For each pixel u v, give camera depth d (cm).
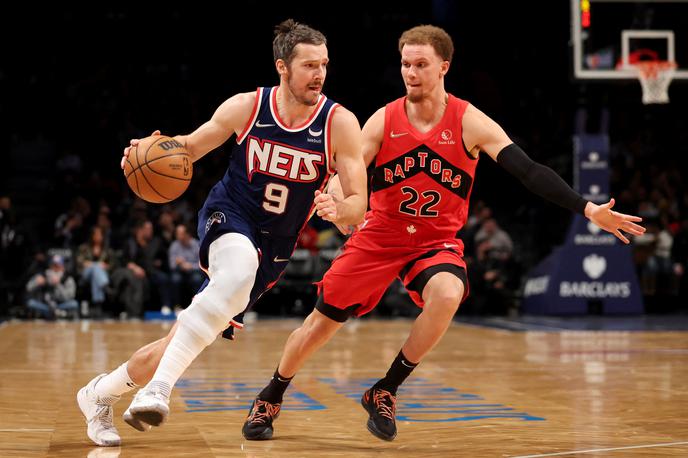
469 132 608
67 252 2225
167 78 3256
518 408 749
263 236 580
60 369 1046
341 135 566
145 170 548
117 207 2612
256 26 3350
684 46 2100
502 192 2933
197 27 3338
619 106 3022
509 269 2305
